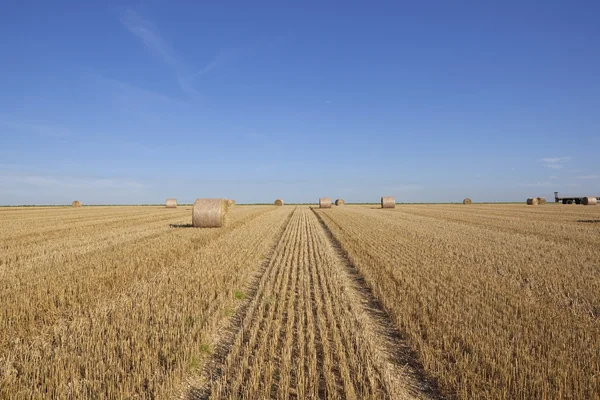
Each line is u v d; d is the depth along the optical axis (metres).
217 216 26.73
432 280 11.95
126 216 39.25
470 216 40.41
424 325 8.14
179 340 7.25
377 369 6.39
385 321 8.97
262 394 5.58
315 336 7.87
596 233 23.98
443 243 19.81
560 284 11.36
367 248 18.34
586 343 6.92
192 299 9.63
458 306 9.23
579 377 5.71
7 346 7.07
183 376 6.19
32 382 5.55
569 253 16.67
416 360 6.93
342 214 44.50
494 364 6.08
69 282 10.92
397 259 15.41
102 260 14.21
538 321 8.23
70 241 19.50
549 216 40.16
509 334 7.44
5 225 28.34
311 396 5.59
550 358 6.34
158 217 37.75
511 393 5.50
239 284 11.55
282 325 8.46
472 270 13.29
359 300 10.64
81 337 7.12
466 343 7.10
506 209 56.84
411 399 5.66
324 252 18.02
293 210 55.16
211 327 8.02
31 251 16.34
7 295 9.64
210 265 13.85
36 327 7.99
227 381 6.09
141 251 16.27
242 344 7.49
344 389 5.73
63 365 5.99
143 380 5.88
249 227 28.22
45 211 49.47
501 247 18.36
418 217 38.97
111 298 9.74
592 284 11.26
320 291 11.25
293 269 14.20
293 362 6.68
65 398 5.23
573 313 8.68
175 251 16.42
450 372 6.12
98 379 5.77
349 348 6.99
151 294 10.05
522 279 12.16
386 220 35.03
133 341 6.96
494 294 10.30
